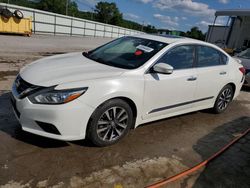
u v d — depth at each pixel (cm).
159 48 369
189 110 431
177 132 398
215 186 272
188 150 344
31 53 1058
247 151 361
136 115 340
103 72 315
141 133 376
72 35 3095
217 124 455
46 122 274
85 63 350
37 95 275
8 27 1850
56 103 271
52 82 281
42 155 286
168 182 268
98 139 308
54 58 383
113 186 250
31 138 318
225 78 471
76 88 278
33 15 2455
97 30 3628
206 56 436
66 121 275
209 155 337
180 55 387
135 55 365
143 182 262
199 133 405
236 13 1234
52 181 246
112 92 298
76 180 252
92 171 269
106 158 297
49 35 2522
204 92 437
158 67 335
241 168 314
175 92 377
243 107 587
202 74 417
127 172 276
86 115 285
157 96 354
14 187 233
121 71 324
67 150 302
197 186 268
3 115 371
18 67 722
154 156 316
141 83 327
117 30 4194
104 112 302
